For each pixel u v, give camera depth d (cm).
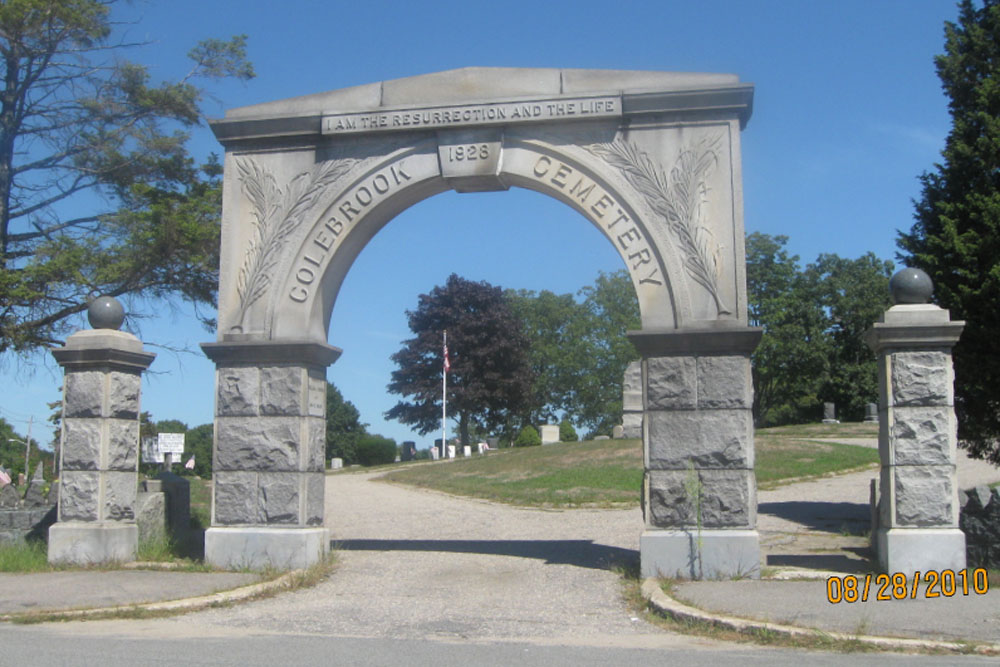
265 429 1214
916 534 997
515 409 6200
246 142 1277
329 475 4212
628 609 945
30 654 706
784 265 5697
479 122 1209
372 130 1235
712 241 1138
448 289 6234
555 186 1194
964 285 1379
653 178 1165
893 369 1031
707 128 1162
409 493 2545
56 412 2503
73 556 1207
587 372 6744
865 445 2961
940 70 1547
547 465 2725
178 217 1842
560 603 980
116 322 1276
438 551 1316
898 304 1057
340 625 869
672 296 1138
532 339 6931
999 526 1018
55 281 1836
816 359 5488
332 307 1301
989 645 712
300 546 1180
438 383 6091
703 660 695
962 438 1484
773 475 2239
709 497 1093
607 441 3234
